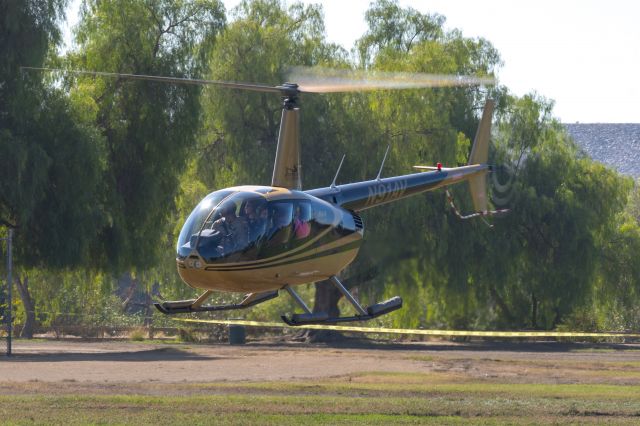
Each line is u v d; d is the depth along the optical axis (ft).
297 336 410.93
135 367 241.14
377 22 479.41
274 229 127.95
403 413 159.94
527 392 194.90
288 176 135.95
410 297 398.21
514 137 463.83
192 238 127.13
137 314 555.28
